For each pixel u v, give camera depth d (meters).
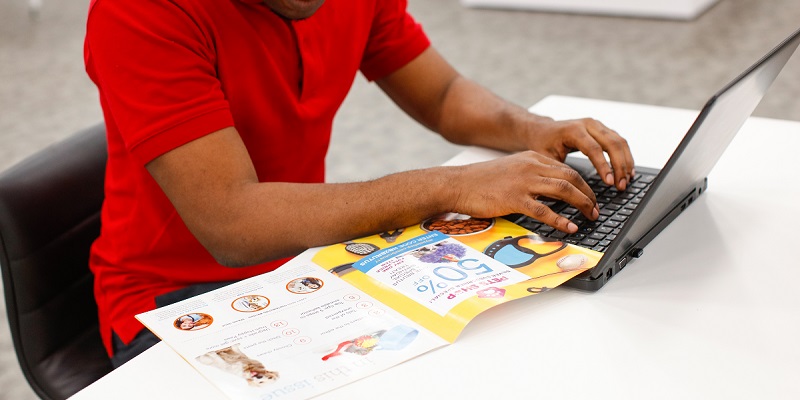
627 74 3.68
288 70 1.29
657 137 1.34
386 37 1.50
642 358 0.79
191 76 1.12
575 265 0.92
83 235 1.37
